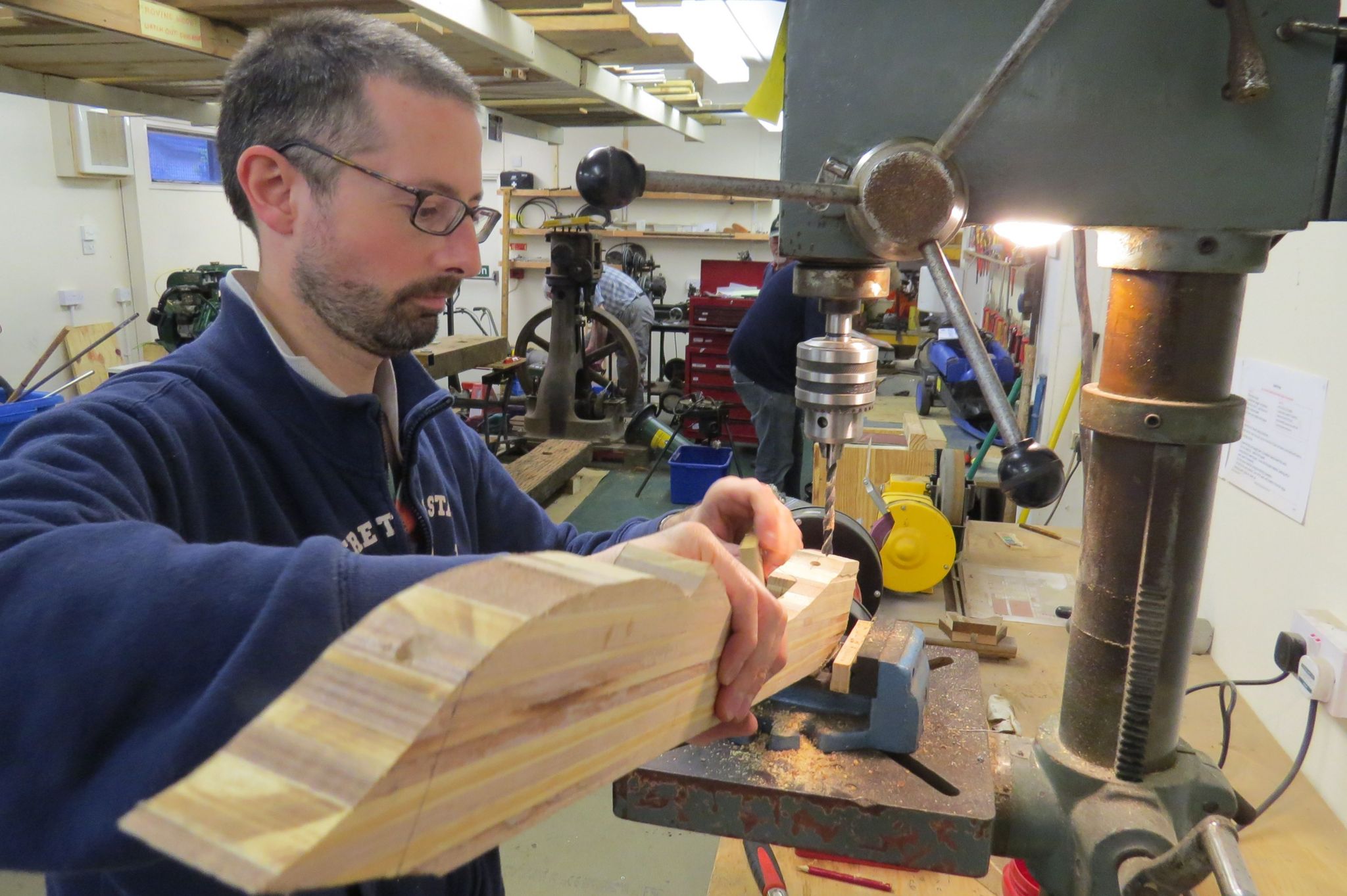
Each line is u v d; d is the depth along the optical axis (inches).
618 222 295.6
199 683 16.5
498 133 177.3
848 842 29.1
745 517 35.1
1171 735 28.5
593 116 202.5
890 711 30.9
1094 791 28.1
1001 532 84.8
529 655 11.9
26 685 16.7
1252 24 23.8
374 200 30.3
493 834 12.8
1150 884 23.9
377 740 10.3
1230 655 57.4
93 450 25.0
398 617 11.6
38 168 175.0
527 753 12.9
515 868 80.0
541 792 13.7
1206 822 22.5
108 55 101.9
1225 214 24.9
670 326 239.5
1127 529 27.3
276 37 31.1
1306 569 48.3
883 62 25.3
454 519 43.0
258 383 33.0
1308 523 48.3
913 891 41.3
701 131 246.8
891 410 158.7
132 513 24.2
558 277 194.5
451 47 114.3
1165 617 27.2
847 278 27.5
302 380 33.7
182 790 9.9
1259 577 53.8
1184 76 24.3
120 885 27.1
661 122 198.8
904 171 24.1
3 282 169.5
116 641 16.5
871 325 222.5
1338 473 45.6
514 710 12.2
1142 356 26.6
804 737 32.2
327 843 9.4
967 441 139.4
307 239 31.3
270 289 34.1
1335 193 26.2
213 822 9.5
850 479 101.3
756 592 20.9
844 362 28.5
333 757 10.2
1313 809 44.4
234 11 94.2
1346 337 45.6
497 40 101.4
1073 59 24.6
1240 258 25.3
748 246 298.0
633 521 43.1
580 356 204.2
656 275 283.3
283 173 30.8
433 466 41.8
